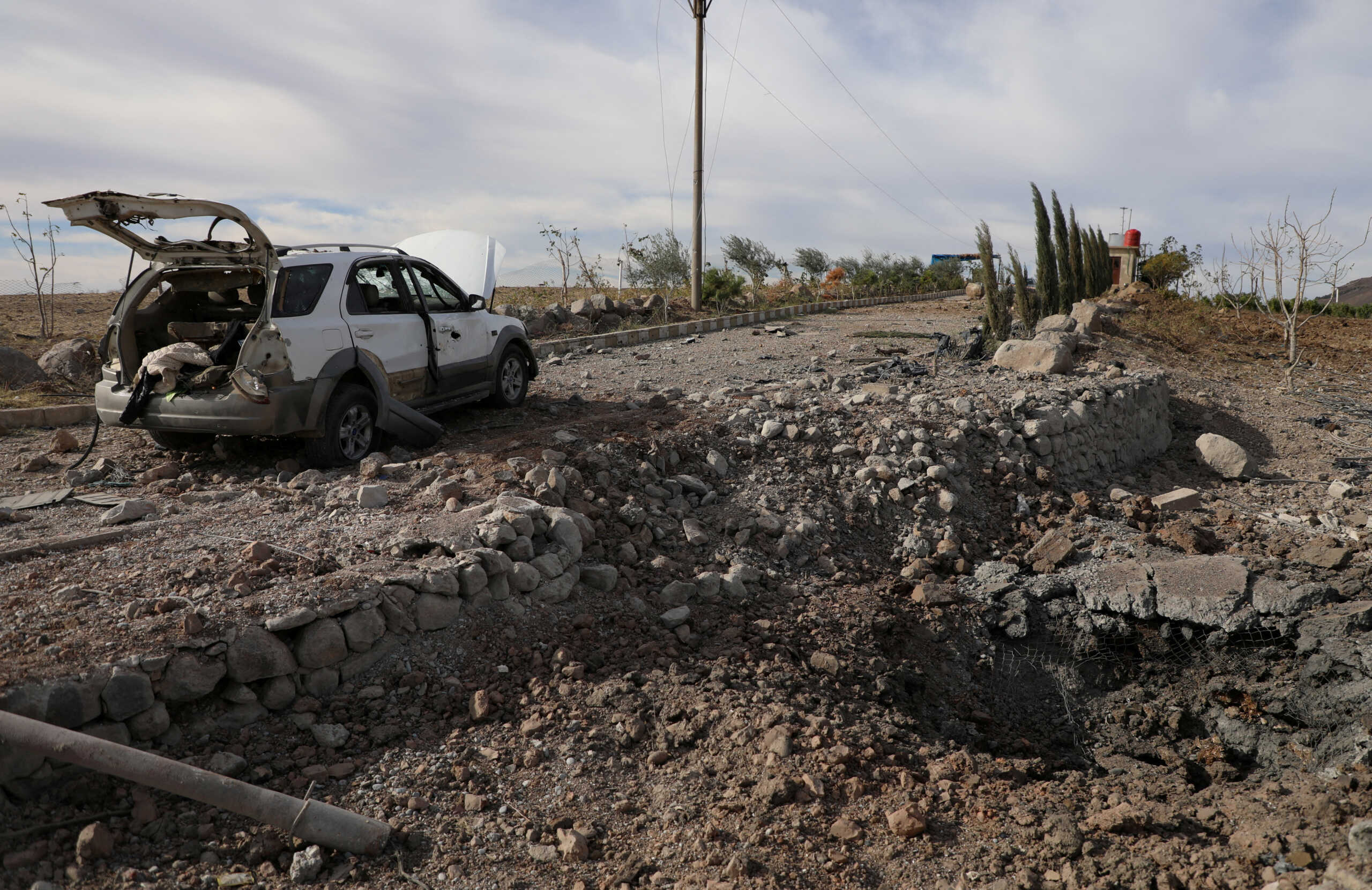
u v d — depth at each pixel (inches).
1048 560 271.9
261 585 160.9
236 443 273.6
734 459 298.2
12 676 121.6
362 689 154.3
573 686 164.1
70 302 730.2
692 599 210.7
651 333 674.8
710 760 145.0
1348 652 212.4
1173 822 128.5
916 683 208.7
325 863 117.6
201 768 123.7
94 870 109.7
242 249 239.8
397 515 211.2
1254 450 463.5
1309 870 110.8
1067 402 388.8
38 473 252.8
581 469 259.0
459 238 387.9
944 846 122.4
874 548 271.9
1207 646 236.5
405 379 286.0
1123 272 1376.7
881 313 1041.5
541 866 119.6
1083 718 226.4
